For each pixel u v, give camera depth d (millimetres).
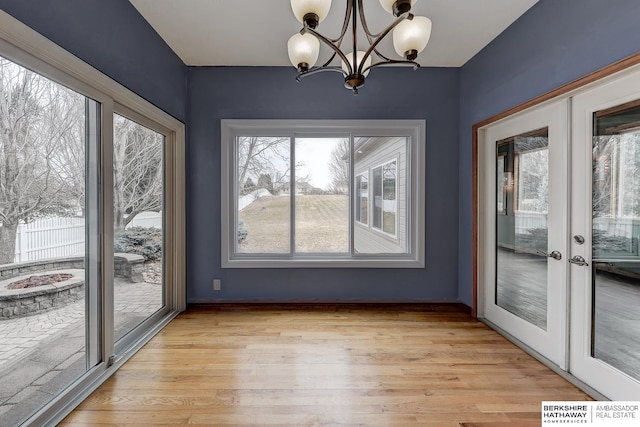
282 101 3342
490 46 2848
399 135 3463
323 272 3436
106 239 2059
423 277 3453
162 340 2611
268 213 3488
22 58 1449
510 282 2723
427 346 2516
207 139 3340
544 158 2301
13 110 1455
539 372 2143
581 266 1993
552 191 2207
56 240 1723
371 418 1694
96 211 2018
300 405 1796
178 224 3197
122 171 2391
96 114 1990
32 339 1588
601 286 1887
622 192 1752
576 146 2016
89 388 1906
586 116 1941
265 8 2344
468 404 1809
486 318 3051
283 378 2062
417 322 2994
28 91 1525
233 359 2305
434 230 3432
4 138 1418
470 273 3215
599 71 1776
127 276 2488
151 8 2342
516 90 2510
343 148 3506
